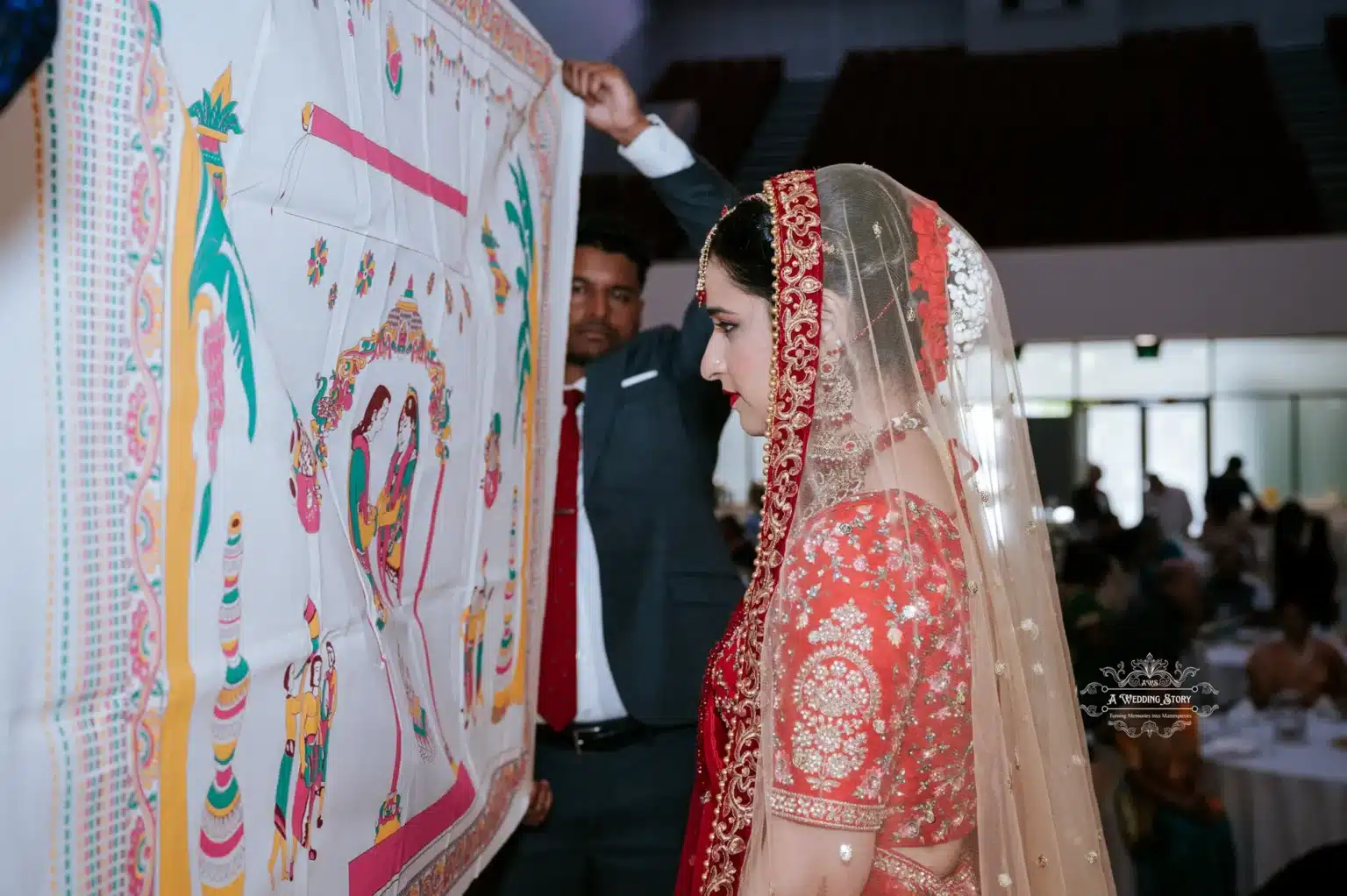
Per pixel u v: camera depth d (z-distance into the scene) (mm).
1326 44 12469
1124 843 2949
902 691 955
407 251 1126
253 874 846
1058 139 11172
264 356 840
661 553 2156
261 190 846
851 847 936
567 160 1819
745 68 13281
